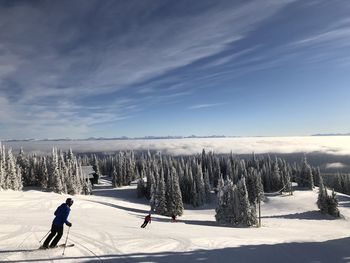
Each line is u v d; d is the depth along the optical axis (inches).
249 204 2212.1
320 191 3169.3
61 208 489.1
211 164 5841.5
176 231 965.8
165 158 5836.6
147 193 4495.6
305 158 5014.8
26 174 4296.3
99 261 420.8
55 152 3676.2
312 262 462.9
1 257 428.8
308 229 2187.5
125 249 505.7
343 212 3292.3
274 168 4788.4
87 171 6033.5
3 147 3489.2
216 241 655.8
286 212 3378.4
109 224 1063.6
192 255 482.0
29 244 512.4
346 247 588.7
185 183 4402.1
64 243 538.6
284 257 494.9
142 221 1584.6
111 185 6013.8
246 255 500.7
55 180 3501.5
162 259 446.9
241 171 5226.4
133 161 6589.6
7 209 1579.7
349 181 5900.6
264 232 1396.4
